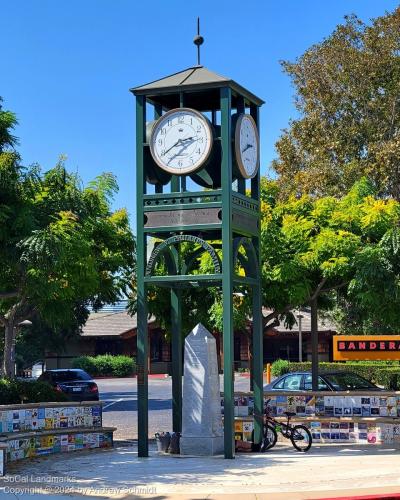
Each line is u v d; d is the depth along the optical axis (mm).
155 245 17516
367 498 11273
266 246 19656
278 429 18172
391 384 39062
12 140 19203
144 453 15969
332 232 19609
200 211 15789
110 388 47500
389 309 19531
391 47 45469
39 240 17281
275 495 11562
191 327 21969
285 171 46625
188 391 16156
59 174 20969
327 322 57906
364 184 22000
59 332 57312
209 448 15938
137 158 16406
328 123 46000
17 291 20250
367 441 18297
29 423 16531
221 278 15523
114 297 25234
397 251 18828
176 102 17828
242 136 16219
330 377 21859
